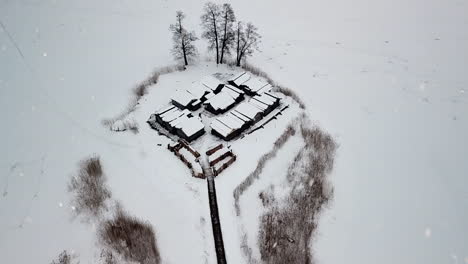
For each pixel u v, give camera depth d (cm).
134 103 3941
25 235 2623
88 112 3884
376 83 4484
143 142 3409
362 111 3978
